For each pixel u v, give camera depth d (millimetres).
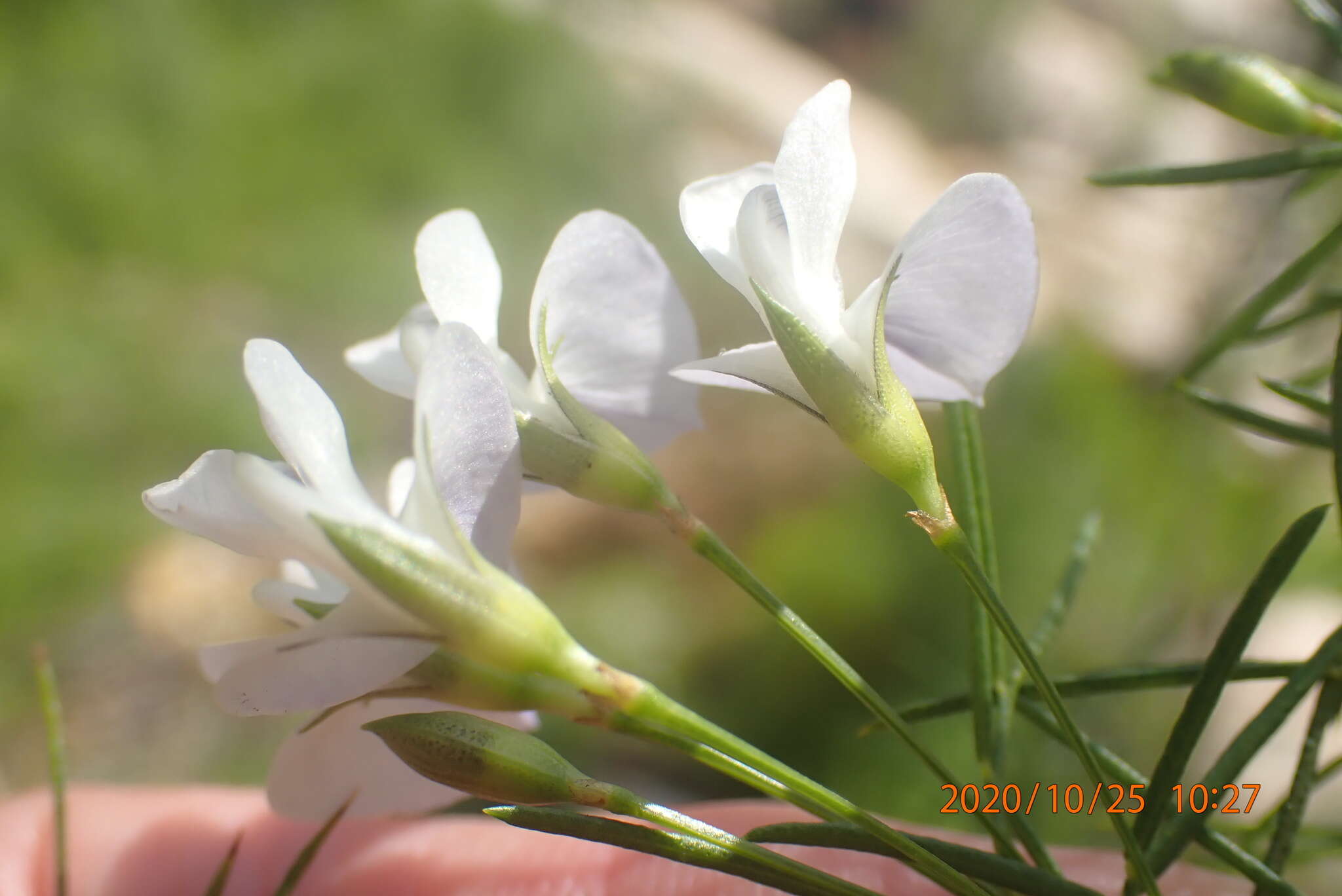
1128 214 359
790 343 76
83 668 267
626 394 86
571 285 84
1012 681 85
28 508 284
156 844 116
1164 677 84
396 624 76
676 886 108
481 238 81
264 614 279
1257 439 180
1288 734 180
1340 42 88
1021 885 77
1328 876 151
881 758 212
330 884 114
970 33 551
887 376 77
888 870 107
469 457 77
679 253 380
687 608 278
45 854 117
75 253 350
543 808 76
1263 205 200
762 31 584
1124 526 211
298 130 390
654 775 238
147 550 290
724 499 318
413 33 417
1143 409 226
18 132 360
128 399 316
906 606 235
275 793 85
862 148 495
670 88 485
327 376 340
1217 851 77
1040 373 247
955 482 85
